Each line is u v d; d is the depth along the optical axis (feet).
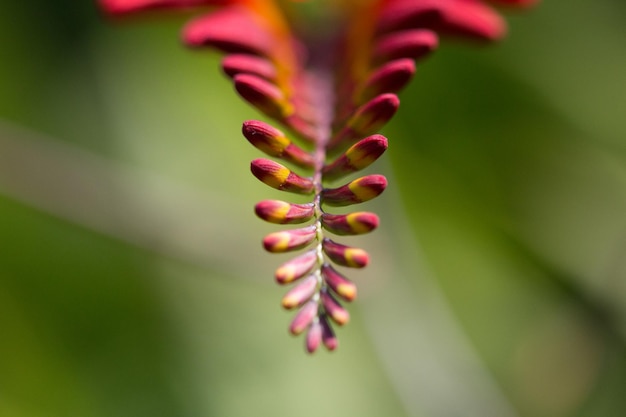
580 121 2.29
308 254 1.15
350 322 2.25
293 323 1.16
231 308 2.30
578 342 2.20
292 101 1.31
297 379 2.24
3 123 2.08
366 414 2.21
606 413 2.10
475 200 2.31
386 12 1.36
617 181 2.31
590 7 2.30
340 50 1.43
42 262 2.19
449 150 2.26
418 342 2.06
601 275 2.24
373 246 2.03
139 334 2.22
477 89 2.23
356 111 1.21
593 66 2.29
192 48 1.39
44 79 2.25
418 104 2.22
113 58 2.28
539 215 2.32
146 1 1.46
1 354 2.15
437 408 2.00
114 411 2.15
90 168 2.14
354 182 1.15
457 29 1.44
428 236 2.31
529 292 2.31
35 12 2.25
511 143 2.29
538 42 2.27
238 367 2.24
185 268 2.24
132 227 2.12
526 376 2.21
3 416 2.11
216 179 2.27
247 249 2.17
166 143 2.27
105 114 2.26
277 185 1.16
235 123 2.31
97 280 2.22
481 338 2.26
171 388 2.18
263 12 1.45
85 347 2.19
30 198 2.08
